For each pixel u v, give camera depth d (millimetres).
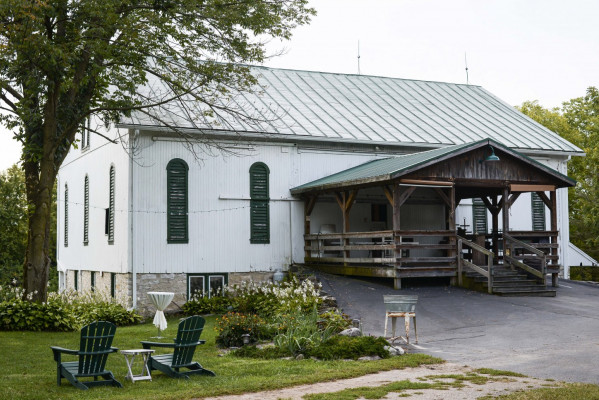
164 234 23906
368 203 27344
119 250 24641
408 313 15000
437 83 36000
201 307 23250
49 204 19688
